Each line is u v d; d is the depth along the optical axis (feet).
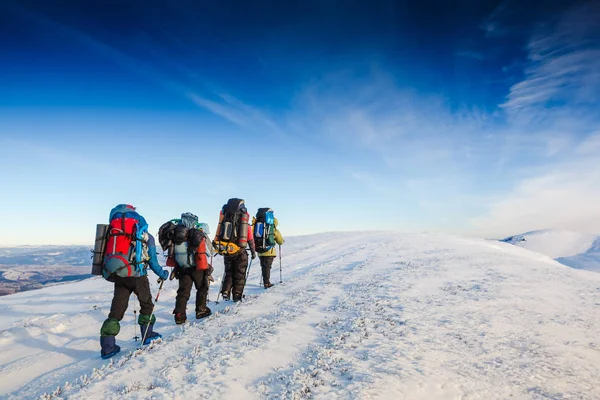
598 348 16.71
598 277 40.55
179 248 23.26
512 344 16.53
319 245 90.17
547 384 12.60
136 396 12.17
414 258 51.21
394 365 13.43
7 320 28.84
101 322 25.35
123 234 17.75
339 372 13.17
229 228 28.37
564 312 22.57
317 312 23.21
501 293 26.94
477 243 93.81
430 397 11.27
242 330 19.51
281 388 12.35
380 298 25.85
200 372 13.87
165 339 18.84
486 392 11.83
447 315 20.98
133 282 18.08
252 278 44.91
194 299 32.76
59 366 17.08
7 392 14.38
